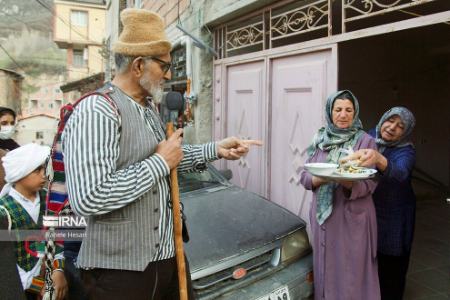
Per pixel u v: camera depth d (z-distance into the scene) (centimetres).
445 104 691
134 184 134
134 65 145
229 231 253
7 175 194
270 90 406
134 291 143
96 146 131
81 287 187
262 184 425
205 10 485
